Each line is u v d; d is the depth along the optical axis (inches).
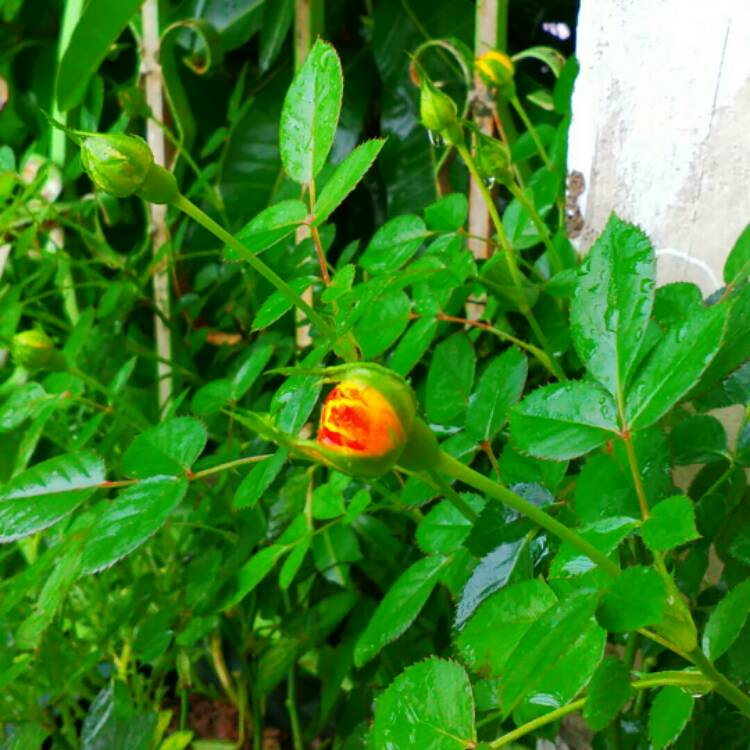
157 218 29.1
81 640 23.0
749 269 13.1
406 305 15.9
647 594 10.0
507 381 14.5
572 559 11.4
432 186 28.4
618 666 11.2
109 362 25.6
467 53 22.8
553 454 10.9
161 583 22.5
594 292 11.0
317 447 10.6
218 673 24.4
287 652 20.2
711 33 17.3
